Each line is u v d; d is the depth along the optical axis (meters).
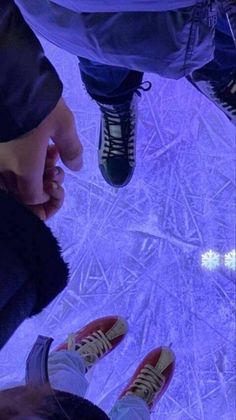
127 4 0.73
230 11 0.72
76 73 1.35
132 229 1.29
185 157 1.32
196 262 1.28
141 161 1.31
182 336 1.25
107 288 1.26
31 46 0.57
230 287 1.27
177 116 1.33
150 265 1.27
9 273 0.50
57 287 0.54
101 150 1.28
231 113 1.18
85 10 0.77
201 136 1.33
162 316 1.25
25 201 0.61
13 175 0.60
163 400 1.22
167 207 1.30
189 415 1.22
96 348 1.21
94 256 1.28
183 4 0.73
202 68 1.04
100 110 1.23
